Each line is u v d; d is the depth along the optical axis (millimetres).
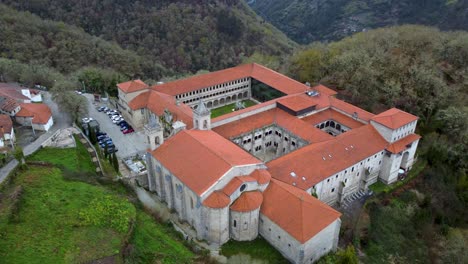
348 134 100438
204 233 78125
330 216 74438
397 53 152750
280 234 74438
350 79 144625
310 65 163500
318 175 87250
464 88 137750
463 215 107875
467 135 118062
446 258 89188
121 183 89812
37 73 148000
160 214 84750
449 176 114938
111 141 110750
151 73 199000
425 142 121875
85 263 61312
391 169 102000
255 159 83750
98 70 161250
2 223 65938
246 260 73938
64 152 96000
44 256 61625
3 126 95875
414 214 98125
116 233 69312
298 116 114188
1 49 176875
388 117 102438
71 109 111938
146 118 122688
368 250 85938
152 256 67938
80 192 80125
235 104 150000
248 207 75188
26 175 82562
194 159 80812
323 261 76500
